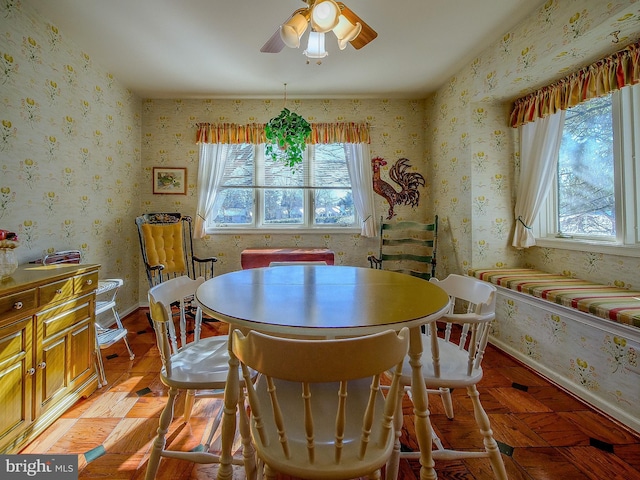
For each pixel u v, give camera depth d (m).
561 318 1.93
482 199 2.77
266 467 0.90
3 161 1.80
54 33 2.19
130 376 2.05
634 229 1.97
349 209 3.75
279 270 1.85
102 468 1.30
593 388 1.73
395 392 0.85
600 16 1.68
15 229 1.89
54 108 2.20
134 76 2.99
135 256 3.44
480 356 1.24
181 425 1.58
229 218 3.68
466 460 1.38
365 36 1.77
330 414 1.00
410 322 0.98
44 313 1.51
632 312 1.51
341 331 0.92
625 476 1.27
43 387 1.50
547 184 2.50
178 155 3.56
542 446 1.43
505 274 2.48
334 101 3.61
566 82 2.24
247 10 2.05
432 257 3.07
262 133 3.55
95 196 2.70
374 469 0.81
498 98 2.67
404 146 3.65
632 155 1.98
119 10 2.04
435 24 2.21
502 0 1.98
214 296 1.25
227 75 2.97
